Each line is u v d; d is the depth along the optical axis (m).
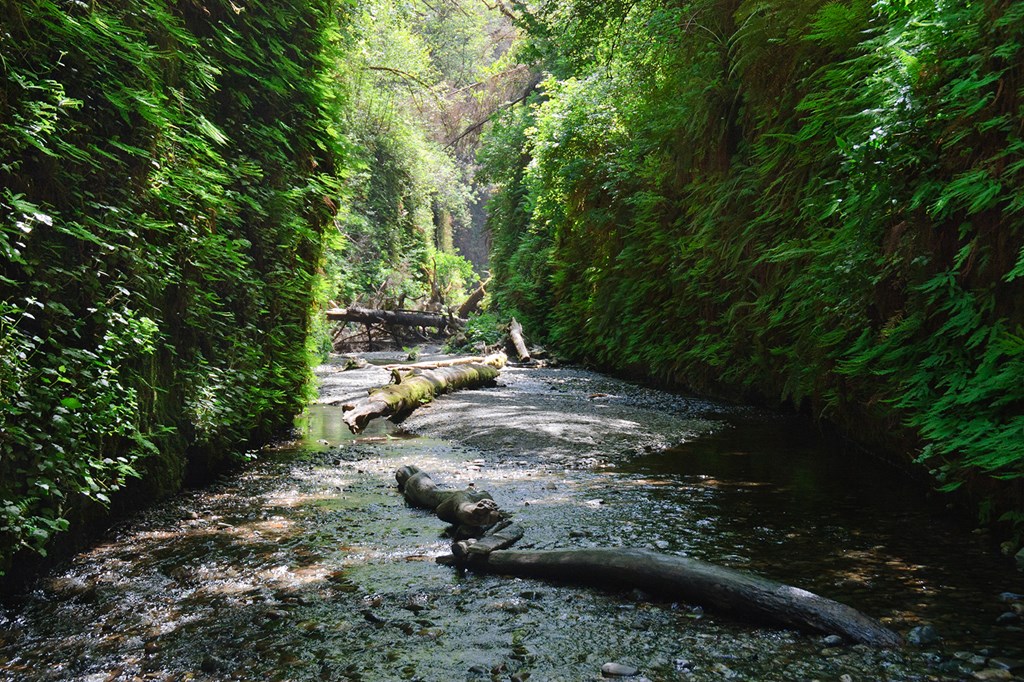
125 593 3.13
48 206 3.29
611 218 12.97
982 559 3.43
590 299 15.09
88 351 3.40
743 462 5.93
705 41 9.31
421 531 4.12
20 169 3.15
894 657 2.44
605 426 7.42
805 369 6.67
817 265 5.64
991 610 2.83
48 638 2.69
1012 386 3.32
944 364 3.97
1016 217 3.43
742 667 2.39
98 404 3.44
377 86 22.92
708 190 9.66
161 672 2.41
